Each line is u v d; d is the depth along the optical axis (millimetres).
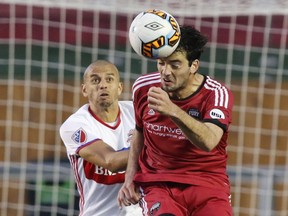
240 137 32219
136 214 21359
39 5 29344
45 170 31953
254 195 32406
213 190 18281
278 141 33594
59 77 31609
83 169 21203
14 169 32469
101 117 21062
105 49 31922
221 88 17781
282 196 32281
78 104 31578
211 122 17219
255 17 31859
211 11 28297
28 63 31703
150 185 18641
